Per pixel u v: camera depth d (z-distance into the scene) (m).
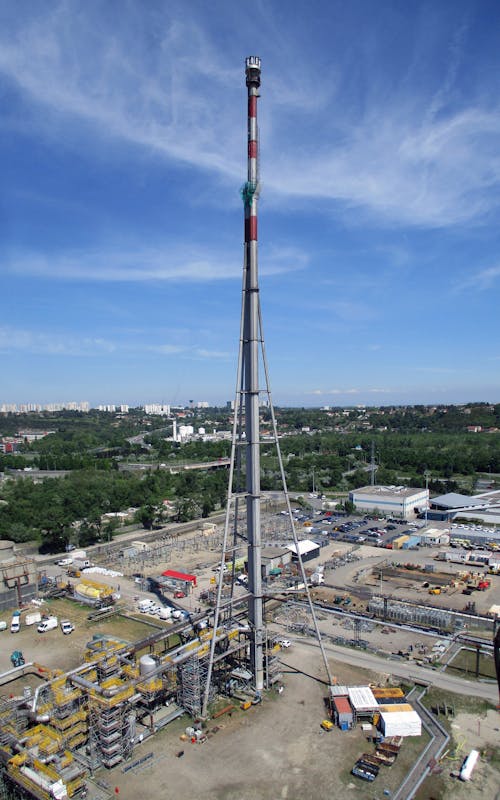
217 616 72.75
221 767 58.19
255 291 76.44
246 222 76.50
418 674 77.25
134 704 65.44
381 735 62.94
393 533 166.75
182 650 72.88
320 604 105.81
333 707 68.44
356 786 54.81
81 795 54.22
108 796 54.19
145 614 103.75
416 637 90.38
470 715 66.94
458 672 77.81
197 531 172.38
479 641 83.00
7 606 106.88
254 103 75.38
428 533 160.38
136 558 142.12
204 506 192.00
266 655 74.62
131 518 184.38
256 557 75.25
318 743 62.06
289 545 144.50
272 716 67.69
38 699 67.81
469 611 101.50
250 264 76.19
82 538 156.25
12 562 110.88
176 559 141.50
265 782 55.69
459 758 58.97
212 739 63.25
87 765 58.47
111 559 142.50
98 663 66.69
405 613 98.12
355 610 103.69
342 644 87.88
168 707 69.88
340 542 158.12
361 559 140.38
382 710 65.19
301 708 69.44
